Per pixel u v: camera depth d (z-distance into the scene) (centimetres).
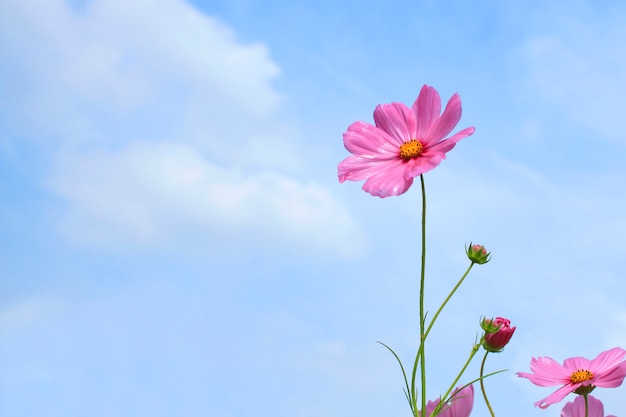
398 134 82
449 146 77
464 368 78
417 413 76
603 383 79
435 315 76
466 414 79
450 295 77
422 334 76
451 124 78
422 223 77
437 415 79
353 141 83
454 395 78
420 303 76
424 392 76
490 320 80
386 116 83
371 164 82
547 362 84
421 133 82
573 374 81
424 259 76
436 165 76
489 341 79
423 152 80
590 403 81
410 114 83
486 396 80
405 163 80
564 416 81
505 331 79
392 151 82
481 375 80
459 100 78
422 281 76
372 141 83
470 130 76
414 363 76
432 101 81
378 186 78
